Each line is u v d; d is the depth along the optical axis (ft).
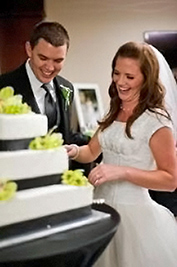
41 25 8.93
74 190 6.26
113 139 7.57
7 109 6.20
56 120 9.58
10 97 6.57
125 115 7.66
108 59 16.19
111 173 7.06
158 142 7.20
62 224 6.03
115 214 6.64
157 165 7.35
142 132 7.29
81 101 15.80
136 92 7.36
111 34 16.08
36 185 6.12
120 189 7.59
